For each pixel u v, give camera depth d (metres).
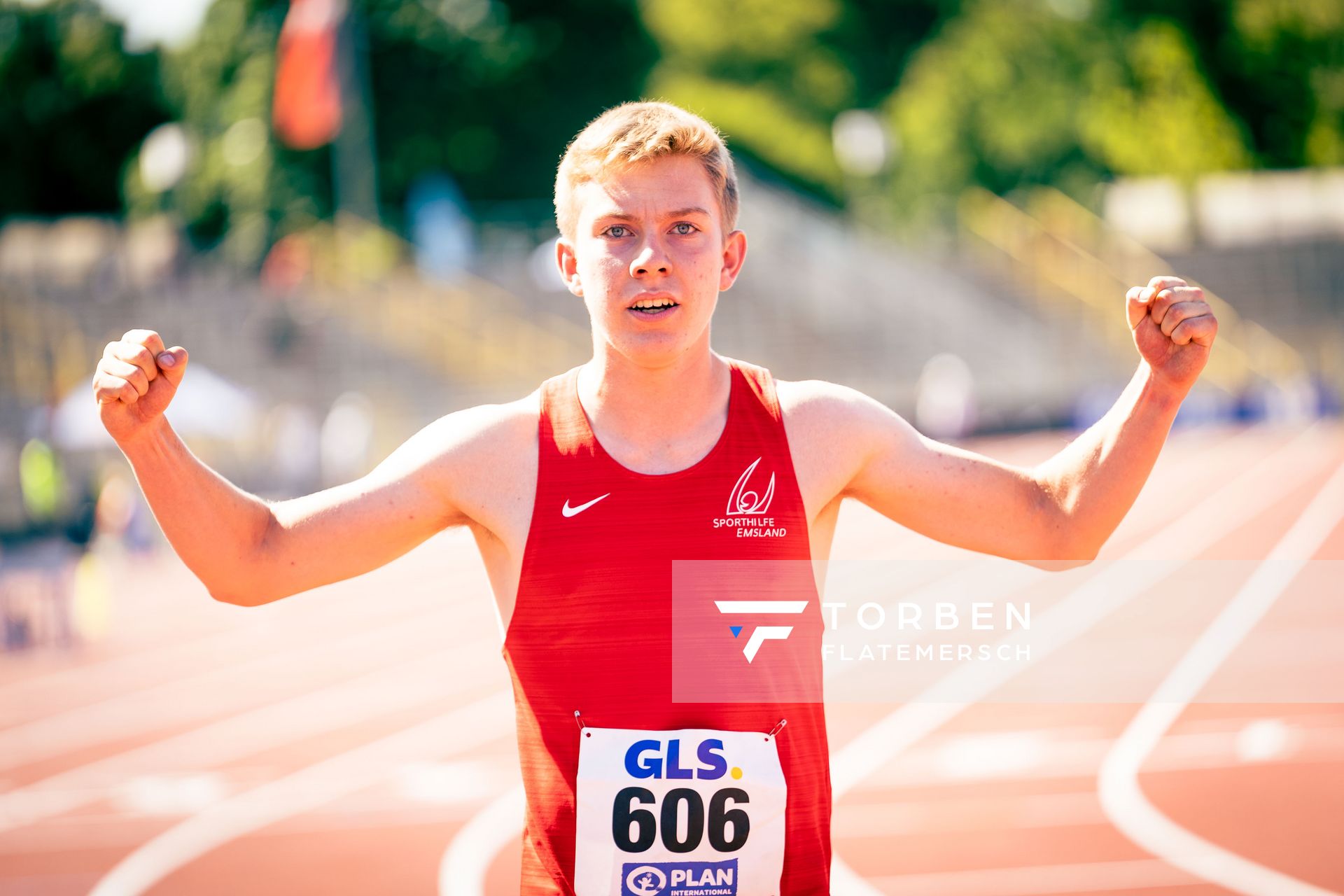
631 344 4.15
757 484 4.26
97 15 88.25
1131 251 79.62
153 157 74.44
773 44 82.69
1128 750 14.02
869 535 36.31
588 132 4.34
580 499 4.23
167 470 4.12
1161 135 85.19
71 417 33.94
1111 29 84.81
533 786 4.22
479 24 79.94
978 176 82.94
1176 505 38.12
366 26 78.00
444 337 60.41
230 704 18.75
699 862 4.13
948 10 85.38
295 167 76.94
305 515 4.32
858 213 82.94
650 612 4.16
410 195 79.31
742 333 65.50
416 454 4.39
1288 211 88.50
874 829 11.80
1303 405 71.56
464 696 18.39
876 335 66.62
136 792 14.27
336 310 60.94
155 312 60.28
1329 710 15.38
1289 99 91.94
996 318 69.50
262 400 57.50
